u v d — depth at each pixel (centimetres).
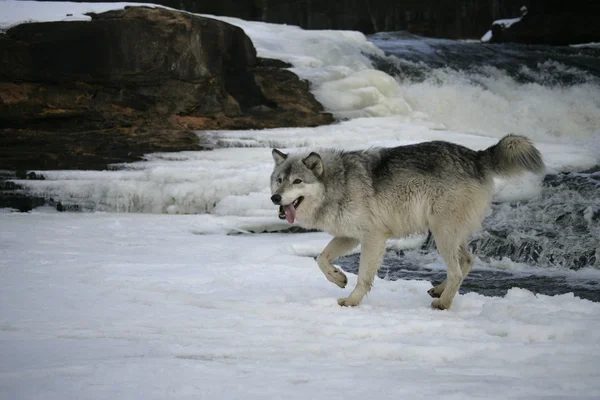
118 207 3812
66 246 2612
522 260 2762
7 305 1561
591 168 4144
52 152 4209
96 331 1335
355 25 9856
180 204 3766
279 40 6569
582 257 2656
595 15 8550
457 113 6231
